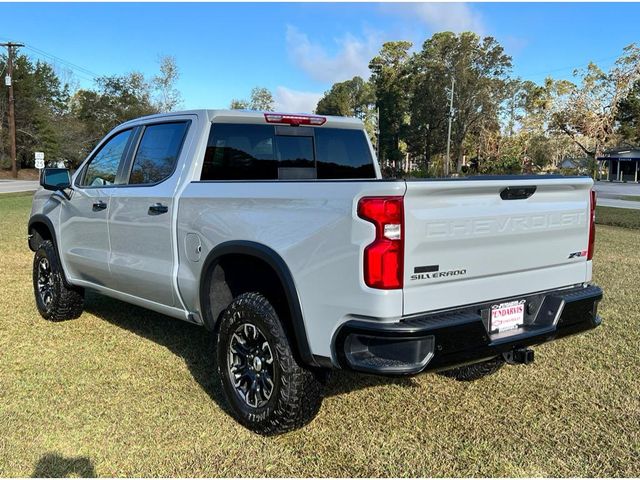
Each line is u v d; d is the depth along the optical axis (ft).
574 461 10.28
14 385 13.15
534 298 11.22
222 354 11.71
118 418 11.64
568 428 11.51
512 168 153.99
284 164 15.08
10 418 11.51
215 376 13.92
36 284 18.72
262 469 9.91
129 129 15.62
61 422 11.41
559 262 11.59
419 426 11.57
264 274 11.56
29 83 195.11
